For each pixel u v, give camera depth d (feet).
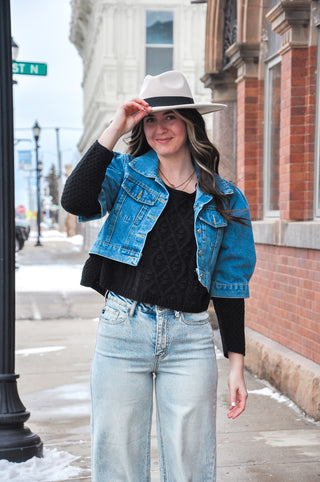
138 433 8.78
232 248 9.16
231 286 9.18
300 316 19.43
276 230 21.15
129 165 9.00
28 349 27.73
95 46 96.02
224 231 9.12
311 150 20.01
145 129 8.96
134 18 82.43
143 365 8.61
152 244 8.62
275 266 21.72
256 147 25.36
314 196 19.93
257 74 25.11
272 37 23.86
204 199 8.79
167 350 8.59
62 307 40.81
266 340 22.16
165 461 8.95
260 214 25.27
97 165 8.40
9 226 14.38
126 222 8.73
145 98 8.95
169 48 82.89
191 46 82.23
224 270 9.21
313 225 18.06
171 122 8.85
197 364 8.65
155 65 83.30
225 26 29.71
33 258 86.33
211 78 30.01
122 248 8.62
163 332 8.51
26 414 14.52
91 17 102.99
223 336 9.30
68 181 8.50
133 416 8.70
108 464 8.77
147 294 8.50
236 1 28.07
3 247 14.38
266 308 22.68
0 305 14.51
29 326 33.96
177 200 8.80
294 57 20.01
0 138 14.16
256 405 18.86
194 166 9.18
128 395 8.62
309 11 19.66
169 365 8.67
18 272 65.00
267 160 24.61
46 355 26.43
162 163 9.06
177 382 8.64
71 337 30.60
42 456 14.60
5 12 14.16
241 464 14.37
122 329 8.57
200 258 8.64
